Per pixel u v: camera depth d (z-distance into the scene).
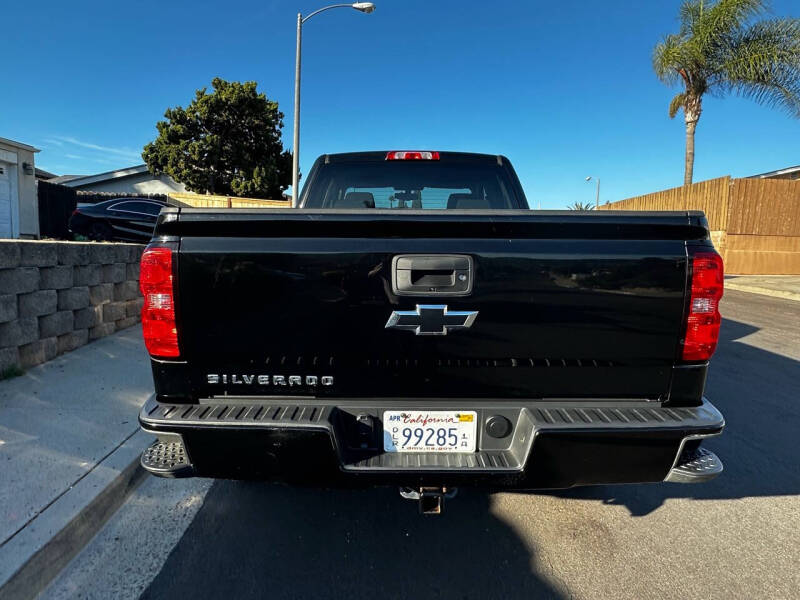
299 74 16.14
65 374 4.36
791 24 14.48
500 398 2.07
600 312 2.01
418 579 2.25
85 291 5.19
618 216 2.00
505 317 2.01
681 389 2.06
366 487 2.04
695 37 15.14
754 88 15.05
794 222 16.83
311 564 2.33
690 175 17.45
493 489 2.08
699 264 2.01
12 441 3.13
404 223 1.98
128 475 2.88
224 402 2.07
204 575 2.25
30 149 14.27
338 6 15.45
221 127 27.69
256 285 1.99
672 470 2.03
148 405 2.05
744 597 2.16
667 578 2.28
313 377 2.05
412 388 2.05
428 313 2.00
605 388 2.06
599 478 2.03
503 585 2.22
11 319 4.16
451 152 3.70
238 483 3.08
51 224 15.74
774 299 12.03
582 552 2.46
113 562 2.33
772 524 2.73
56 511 2.42
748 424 4.14
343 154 3.71
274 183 28.41
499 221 1.98
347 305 2.00
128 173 28.16
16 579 2.05
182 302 2.00
